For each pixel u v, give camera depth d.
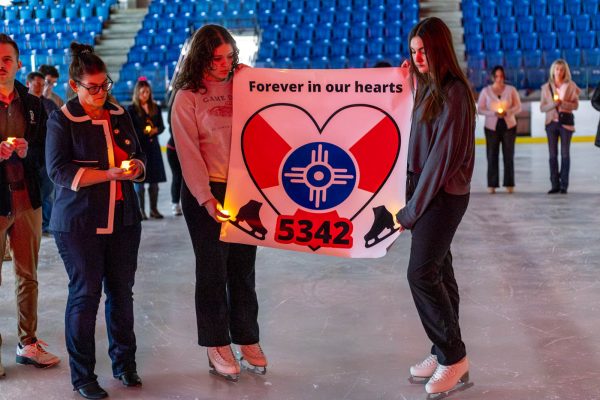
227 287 3.03
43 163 3.13
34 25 14.35
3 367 3.12
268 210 2.90
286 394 2.79
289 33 16.75
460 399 2.70
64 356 3.26
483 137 14.87
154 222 6.93
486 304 3.92
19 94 3.02
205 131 2.85
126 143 2.86
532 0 17.00
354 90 2.82
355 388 2.84
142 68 14.83
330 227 2.89
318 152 2.87
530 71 14.85
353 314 3.81
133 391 2.84
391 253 5.29
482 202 7.60
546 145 14.10
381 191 2.85
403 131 2.81
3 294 4.35
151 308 4.00
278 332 3.54
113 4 17.61
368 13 17.23
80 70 2.72
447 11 17.33
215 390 2.84
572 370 2.96
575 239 5.61
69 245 2.75
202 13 17.41
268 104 2.86
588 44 15.86
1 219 2.98
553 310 3.78
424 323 2.69
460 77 2.51
